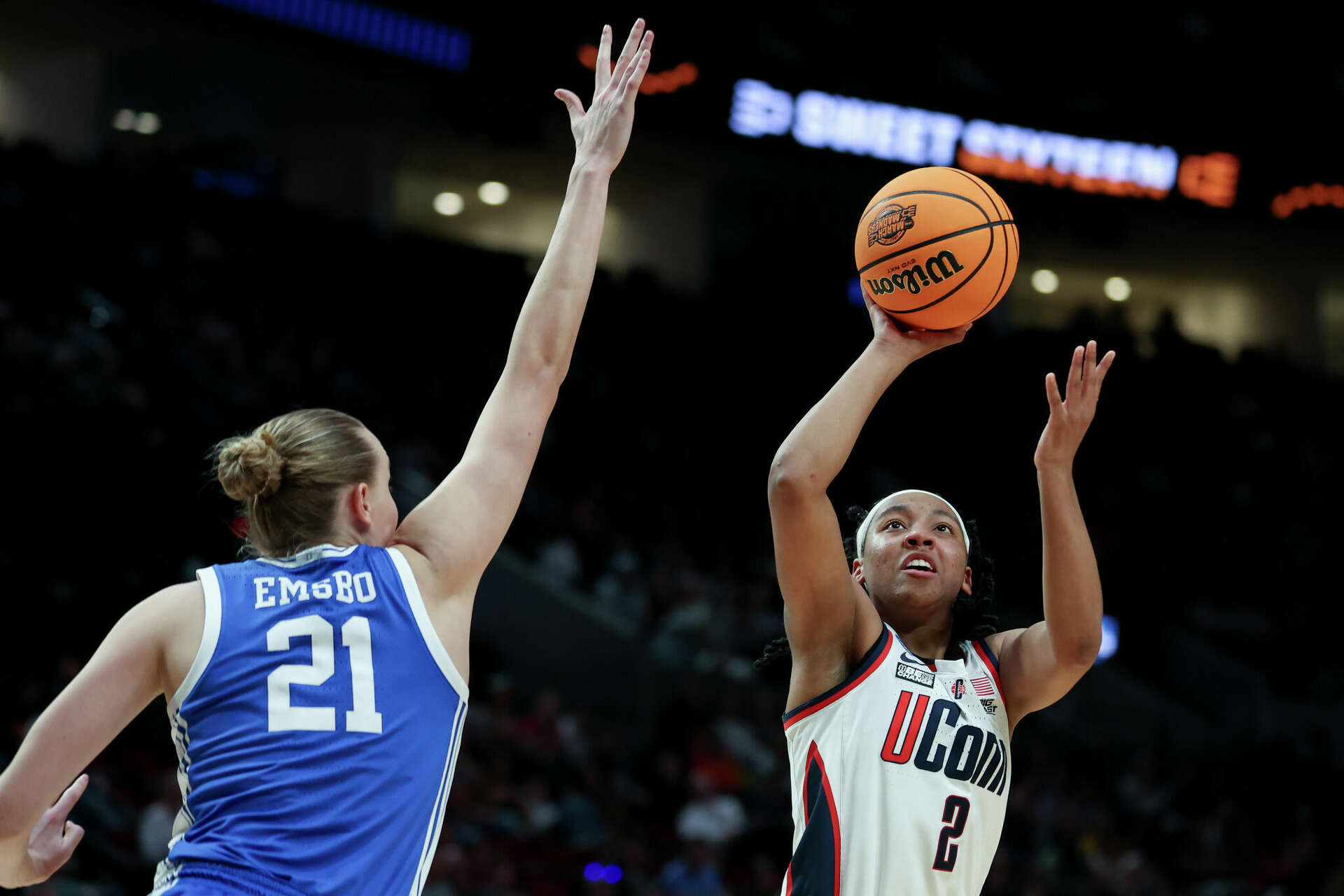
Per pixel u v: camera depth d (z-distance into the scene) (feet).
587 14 58.75
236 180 63.46
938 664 9.88
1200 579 64.54
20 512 36.58
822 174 64.85
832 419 9.45
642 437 64.08
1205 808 47.50
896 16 66.13
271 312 57.57
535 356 8.03
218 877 6.26
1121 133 67.31
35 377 40.57
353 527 7.47
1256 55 69.41
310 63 53.93
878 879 8.89
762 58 62.23
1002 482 70.59
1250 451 73.36
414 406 57.11
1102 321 78.54
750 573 56.44
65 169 55.36
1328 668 60.54
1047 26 68.95
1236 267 76.18
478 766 35.70
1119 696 55.98
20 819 6.40
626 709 44.16
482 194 70.95
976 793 9.37
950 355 75.00
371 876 6.51
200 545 39.70
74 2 50.08
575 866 33.04
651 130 61.00
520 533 50.14
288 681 6.74
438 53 55.62
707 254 74.79
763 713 43.62
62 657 34.94
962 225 9.73
